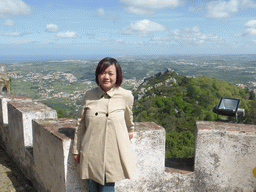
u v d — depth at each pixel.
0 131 3.54
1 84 5.93
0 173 2.69
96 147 1.48
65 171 1.65
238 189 2.07
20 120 2.54
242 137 1.98
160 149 1.98
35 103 2.97
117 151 1.49
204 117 36.72
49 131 1.82
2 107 3.30
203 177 2.09
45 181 2.06
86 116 1.50
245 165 2.02
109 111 1.46
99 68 1.44
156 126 2.04
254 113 25.42
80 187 1.74
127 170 1.53
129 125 1.65
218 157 2.04
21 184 2.47
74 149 1.55
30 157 2.38
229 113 2.49
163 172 2.04
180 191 2.11
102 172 1.48
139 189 1.97
